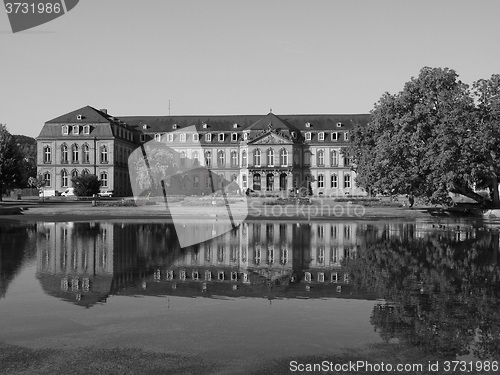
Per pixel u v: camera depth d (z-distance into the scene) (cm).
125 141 10725
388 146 4650
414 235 3017
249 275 1667
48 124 10119
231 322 1104
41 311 1190
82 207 5678
